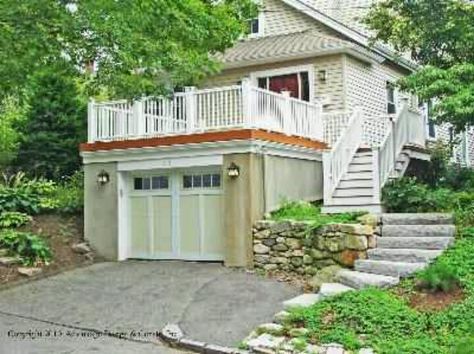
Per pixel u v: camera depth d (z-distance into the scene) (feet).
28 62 29.71
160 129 44.45
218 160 41.55
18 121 60.03
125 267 42.42
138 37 30.30
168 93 35.86
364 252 34.76
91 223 47.24
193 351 24.98
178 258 44.09
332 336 24.23
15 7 27.32
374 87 62.85
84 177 47.98
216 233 42.57
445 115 40.93
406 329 24.47
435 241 33.53
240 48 64.03
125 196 46.60
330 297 28.55
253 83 61.87
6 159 58.29
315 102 57.00
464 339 22.57
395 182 43.93
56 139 59.52
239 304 31.04
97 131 47.44
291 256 38.17
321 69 58.59
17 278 39.11
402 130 50.60
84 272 41.01
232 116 41.45
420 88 42.37
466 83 40.98
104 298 33.78
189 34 33.83
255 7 56.39
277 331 25.71
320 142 49.21
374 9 53.98
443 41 46.73
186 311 30.25
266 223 39.52
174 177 44.60
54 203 50.85
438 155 56.29
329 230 36.40
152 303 32.17
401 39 49.26
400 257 33.24
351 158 47.60
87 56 30.96
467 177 51.60
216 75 63.26
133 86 33.12
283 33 66.85
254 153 40.70
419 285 28.50
